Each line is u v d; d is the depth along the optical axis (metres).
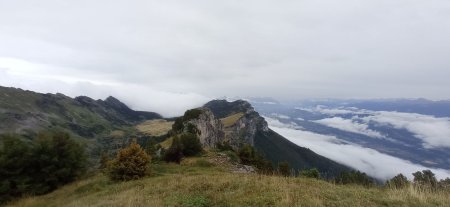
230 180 17.95
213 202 14.12
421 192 13.77
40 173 37.19
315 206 11.98
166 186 19.72
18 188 34.84
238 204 13.27
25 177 36.19
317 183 17.02
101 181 32.28
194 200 14.38
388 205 12.48
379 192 15.05
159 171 37.47
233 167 44.09
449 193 14.41
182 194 16.19
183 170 38.78
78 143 41.91
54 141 38.84
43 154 36.97
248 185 16.17
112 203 16.12
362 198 13.30
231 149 64.38
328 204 12.33
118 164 32.12
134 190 20.77
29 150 37.19
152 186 21.30
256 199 13.45
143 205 14.52
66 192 31.30
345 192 14.41
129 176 31.72
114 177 31.98
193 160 45.88
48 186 37.00
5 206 30.84
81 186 32.03
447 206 12.32
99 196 22.83
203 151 51.91
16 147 36.81
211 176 21.06
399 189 14.97
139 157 32.53
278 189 14.80
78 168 40.12
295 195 13.32
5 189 34.44
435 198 13.34
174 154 47.84
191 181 19.73
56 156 37.72
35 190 35.62
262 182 16.56
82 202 20.44
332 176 20.17
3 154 36.22
